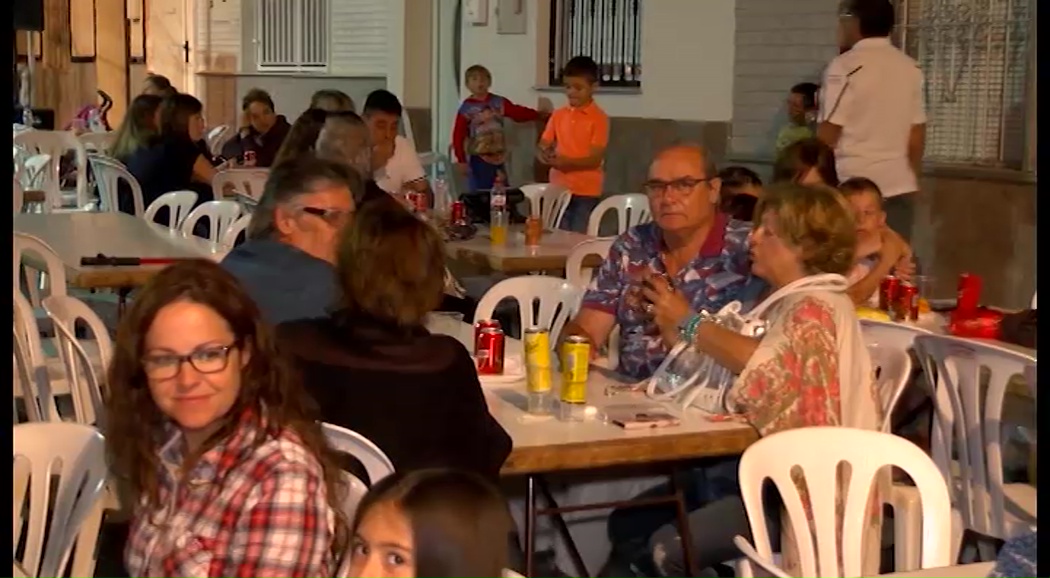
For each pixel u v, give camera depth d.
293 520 2.37
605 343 4.55
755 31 9.35
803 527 3.07
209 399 2.42
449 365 3.12
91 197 11.03
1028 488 4.11
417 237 3.12
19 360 4.32
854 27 7.23
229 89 15.84
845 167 7.25
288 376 2.50
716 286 4.20
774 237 3.64
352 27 14.09
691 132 10.03
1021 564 2.23
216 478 2.41
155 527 2.47
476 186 10.92
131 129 9.00
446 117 13.23
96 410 4.09
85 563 2.97
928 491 3.05
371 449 2.96
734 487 3.85
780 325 3.56
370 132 7.13
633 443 3.41
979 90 8.01
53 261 5.45
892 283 5.20
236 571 2.35
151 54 16.86
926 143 8.34
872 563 3.46
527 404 3.74
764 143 9.38
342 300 3.15
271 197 4.02
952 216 8.05
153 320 2.44
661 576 3.79
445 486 2.08
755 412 3.52
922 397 4.81
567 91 9.63
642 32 10.51
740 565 2.58
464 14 12.63
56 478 3.21
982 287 7.85
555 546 4.19
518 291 5.18
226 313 2.44
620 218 8.34
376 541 2.06
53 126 15.06
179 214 8.02
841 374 3.55
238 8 15.60
